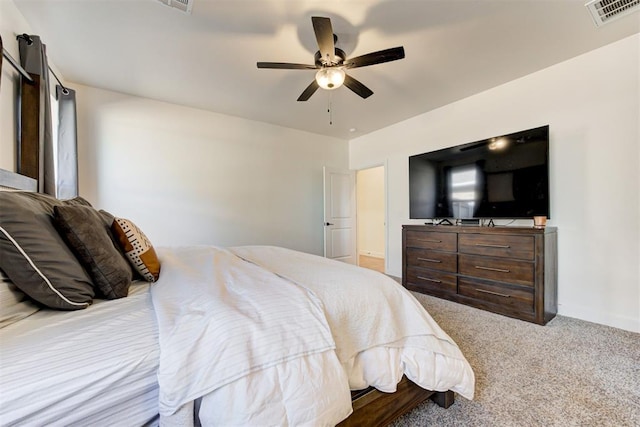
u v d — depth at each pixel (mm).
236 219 4062
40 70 1972
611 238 2369
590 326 2346
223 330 815
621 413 1314
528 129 2807
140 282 1436
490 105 3168
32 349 711
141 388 739
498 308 2645
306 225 4777
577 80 2535
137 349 764
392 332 1193
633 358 1814
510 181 2826
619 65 2314
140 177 3361
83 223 1124
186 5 1864
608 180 2381
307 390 833
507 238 2588
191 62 2580
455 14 1972
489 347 1971
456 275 3004
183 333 799
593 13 1970
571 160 2578
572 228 2574
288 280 1253
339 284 1239
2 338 760
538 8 1920
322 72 2219
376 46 2330
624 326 2293
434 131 3793
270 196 4387
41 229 966
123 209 3264
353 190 5141
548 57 2535
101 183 3141
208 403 740
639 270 2238
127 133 3281
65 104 2721
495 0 1851
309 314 978
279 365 826
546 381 1567
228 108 3723
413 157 3809
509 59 2559
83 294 1021
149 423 752
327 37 1825
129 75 2826
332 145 5113
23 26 1967
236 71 2742
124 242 1397
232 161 4023
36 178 1931
